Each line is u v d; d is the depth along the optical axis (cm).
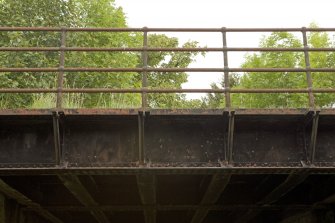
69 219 1498
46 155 890
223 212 1591
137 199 1227
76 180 932
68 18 1905
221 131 913
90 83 1803
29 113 858
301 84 2480
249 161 898
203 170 889
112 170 885
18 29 913
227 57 912
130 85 2066
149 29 921
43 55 1766
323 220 1236
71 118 882
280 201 1222
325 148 912
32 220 1339
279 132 918
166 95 2573
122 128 909
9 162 881
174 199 1236
